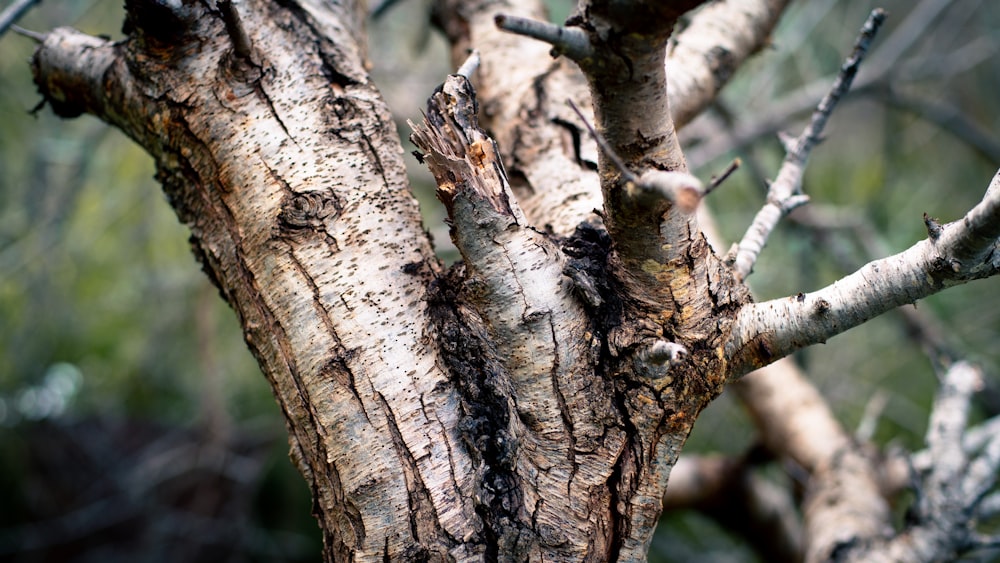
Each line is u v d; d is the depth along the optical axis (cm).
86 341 313
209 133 101
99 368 316
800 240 231
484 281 92
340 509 94
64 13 223
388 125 105
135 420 317
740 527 190
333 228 98
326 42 107
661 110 85
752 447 184
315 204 98
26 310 270
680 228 89
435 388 94
